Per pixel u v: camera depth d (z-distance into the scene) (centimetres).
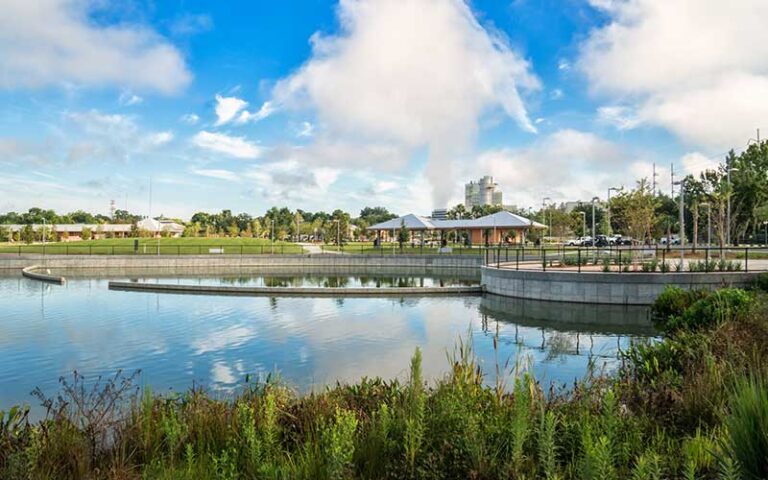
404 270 4125
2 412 458
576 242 6147
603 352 1209
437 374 997
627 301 1916
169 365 1123
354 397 548
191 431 469
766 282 1683
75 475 402
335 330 1526
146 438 452
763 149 4678
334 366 1094
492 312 1883
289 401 555
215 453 420
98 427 479
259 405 507
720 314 992
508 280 2238
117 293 2547
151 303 2167
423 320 1708
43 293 2556
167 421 449
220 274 3825
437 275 3703
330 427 409
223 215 10631
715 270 1947
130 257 4197
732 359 589
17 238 7712
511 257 3738
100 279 3381
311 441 417
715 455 333
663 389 546
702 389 510
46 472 397
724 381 520
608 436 363
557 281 2045
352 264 4375
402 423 423
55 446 424
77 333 1501
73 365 1130
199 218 10431
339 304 2122
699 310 1090
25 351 1267
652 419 473
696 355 697
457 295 2395
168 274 3812
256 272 4003
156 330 1545
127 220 11369
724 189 3806
